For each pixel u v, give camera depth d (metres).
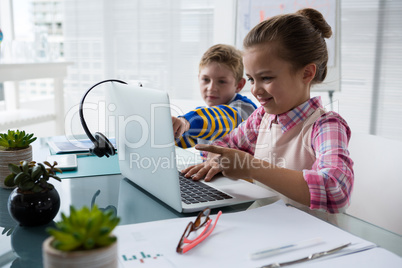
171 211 0.67
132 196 0.75
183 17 2.83
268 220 0.60
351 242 0.53
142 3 2.89
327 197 0.68
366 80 2.50
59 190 0.79
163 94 0.63
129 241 0.52
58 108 2.63
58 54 2.92
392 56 2.41
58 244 0.33
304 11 0.92
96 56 3.05
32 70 2.32
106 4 2.96
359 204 0.91
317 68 0.86
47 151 1.10
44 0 3.09
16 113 2.58
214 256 0.49
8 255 0.51
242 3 2.67
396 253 0.52
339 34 2.35
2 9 3.05
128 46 2.98
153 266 0.46
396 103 2.45
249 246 0.51
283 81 0.82
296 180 0.69
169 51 2.91
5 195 0.74
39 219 0.59
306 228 0.57
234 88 1.55
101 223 0.35
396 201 0.82
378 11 2.40
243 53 0.85
